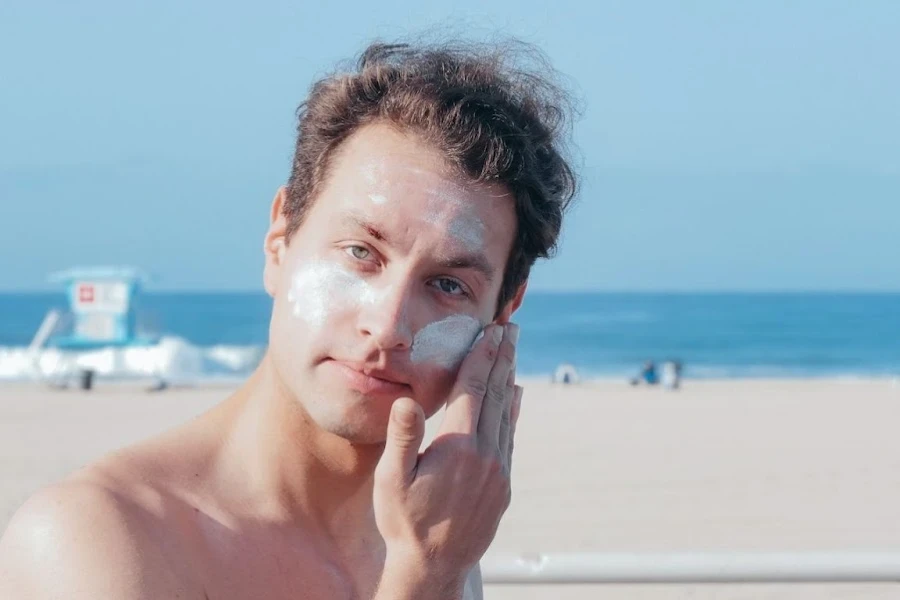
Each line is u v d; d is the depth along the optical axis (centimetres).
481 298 190
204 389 2264
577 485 1083
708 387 2577
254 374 193
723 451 1336
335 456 183
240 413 188
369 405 176
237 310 9538
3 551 154
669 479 1122
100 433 1497
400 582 167
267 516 179
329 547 186
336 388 176
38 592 146
